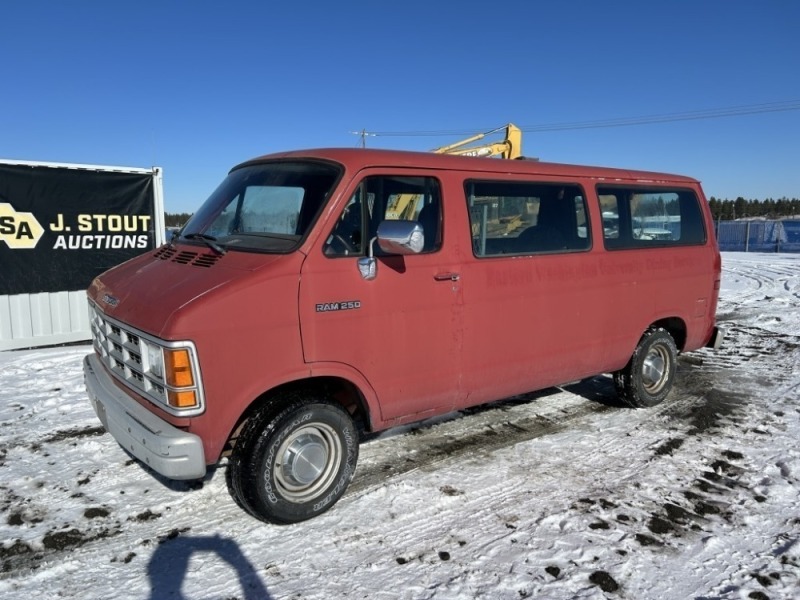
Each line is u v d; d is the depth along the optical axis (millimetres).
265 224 3930
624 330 5414
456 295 4207
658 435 5211
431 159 4219
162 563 3305
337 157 3904
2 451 4711
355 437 3924
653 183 5734
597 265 5133
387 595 3066
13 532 3582
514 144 11070
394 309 3898
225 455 3766
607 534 3646
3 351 7941
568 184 5031
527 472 4473
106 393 3756
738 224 31859
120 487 4145
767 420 5594
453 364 4258
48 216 8234
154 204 9188
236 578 3186
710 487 4266
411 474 4406
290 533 3625
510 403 6027
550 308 4793
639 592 3119
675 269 5832
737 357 7949
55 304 8406
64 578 3174
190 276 3576
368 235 3830
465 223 4285
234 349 3307
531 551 3463
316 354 3594
